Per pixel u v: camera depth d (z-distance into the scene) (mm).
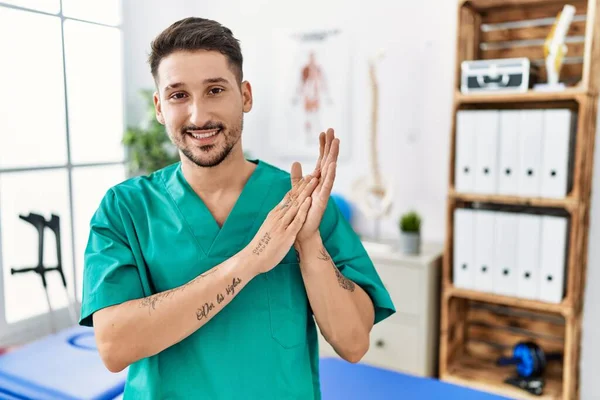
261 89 3256
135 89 3289
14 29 2633
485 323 2709
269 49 3195
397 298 2543
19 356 1779
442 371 2479
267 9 3180
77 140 2982
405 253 2580
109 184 3182
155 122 3066
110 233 935
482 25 2516
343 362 1666
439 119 2771
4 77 2609
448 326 2488
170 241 929
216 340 896
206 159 878
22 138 2711
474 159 2322
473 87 2291
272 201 989
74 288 2986
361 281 1007
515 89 2203
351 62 2965
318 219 883
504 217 2297
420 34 2766
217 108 854
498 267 2334
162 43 856
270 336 913
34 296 2791
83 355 1789
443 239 2836
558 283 2217
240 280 845
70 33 2893
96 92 3064
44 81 2789
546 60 2203
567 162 2156
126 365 851
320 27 3025
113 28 3117
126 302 866
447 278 2447
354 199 2863
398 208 2941
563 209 2373
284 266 950
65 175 2920
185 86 842
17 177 2691
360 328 941
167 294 848
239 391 895
